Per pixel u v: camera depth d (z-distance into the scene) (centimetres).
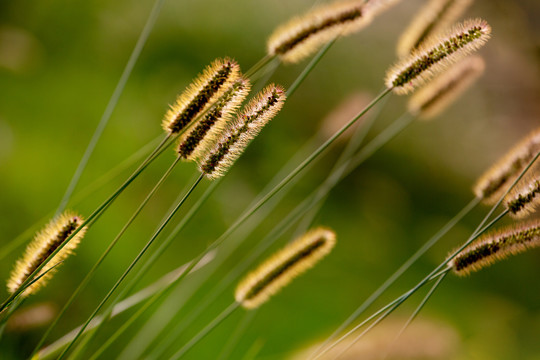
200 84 96
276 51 104
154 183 194
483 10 427
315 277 201
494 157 357
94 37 246
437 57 99
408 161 305
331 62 322
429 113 117
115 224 169
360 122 169
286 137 268
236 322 160
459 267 101
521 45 432
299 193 241
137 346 113
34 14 232
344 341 115
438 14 112
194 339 104
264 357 151
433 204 293
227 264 183
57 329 124
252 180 228
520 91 407
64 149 186
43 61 219
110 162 192
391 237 248
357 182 271
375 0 104
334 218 239
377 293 106
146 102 232
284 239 211
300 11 330
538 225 101
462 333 204
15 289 96
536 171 102
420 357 116
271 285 104
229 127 96
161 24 271
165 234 179
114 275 153
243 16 306
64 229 96
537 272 276
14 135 177
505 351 204
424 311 207
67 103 204
